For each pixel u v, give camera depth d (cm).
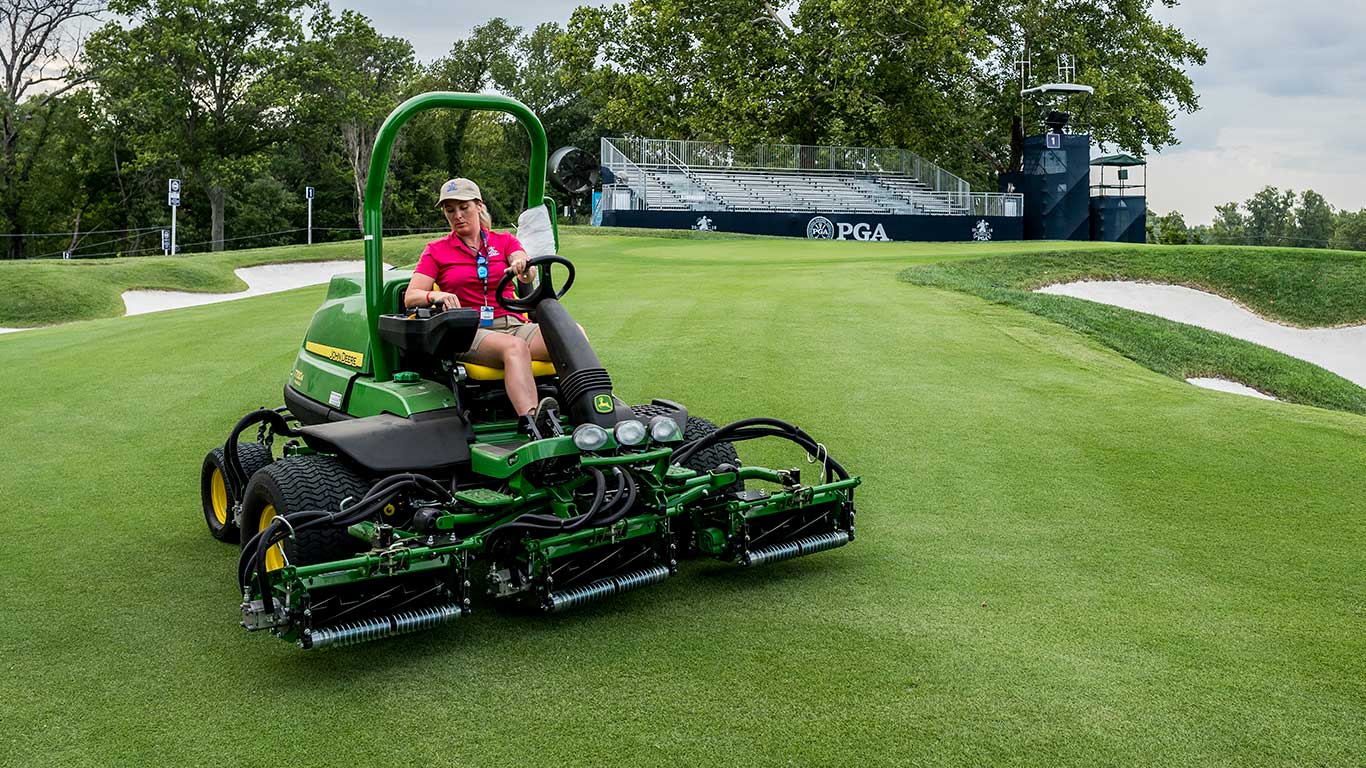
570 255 2259
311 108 4675
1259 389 1243
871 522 555
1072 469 644
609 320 1125
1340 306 1967
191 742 341
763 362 917
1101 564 492
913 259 2008
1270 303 1994
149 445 745
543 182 528
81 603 462
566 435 430
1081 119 4097
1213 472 636
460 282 489
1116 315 1363
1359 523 546
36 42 4594
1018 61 4134
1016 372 903
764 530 478
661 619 433
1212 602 446
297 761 328
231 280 2500
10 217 4700
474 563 502
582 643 411
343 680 383
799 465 651
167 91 4372
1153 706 355
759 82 3716
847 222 3412
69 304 2125
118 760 330
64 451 734
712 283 1470
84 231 5131
